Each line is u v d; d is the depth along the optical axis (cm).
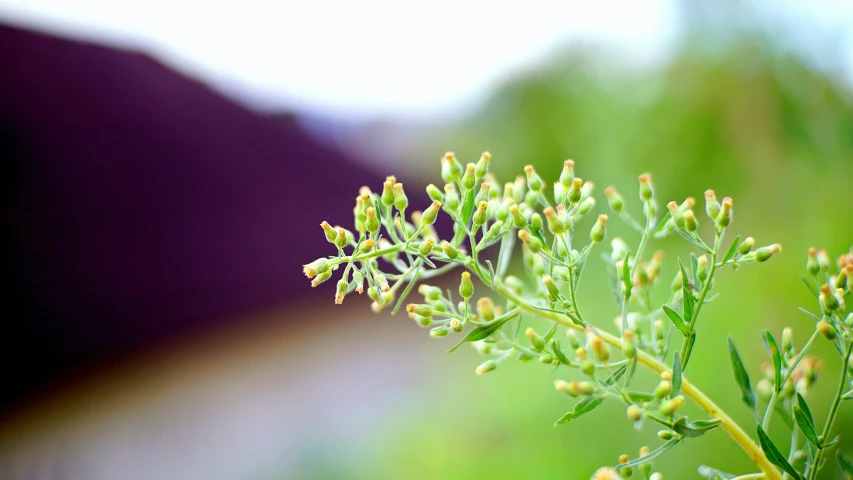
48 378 77
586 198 29
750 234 55
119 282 84
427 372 103
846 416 41
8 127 78
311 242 107
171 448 91
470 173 28
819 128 53
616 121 64
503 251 29
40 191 79
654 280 29
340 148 120
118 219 86
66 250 80
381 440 84
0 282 74
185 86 101
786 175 53
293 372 105
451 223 90
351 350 112
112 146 88
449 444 72
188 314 91
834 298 26
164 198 92
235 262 96
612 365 27
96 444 83
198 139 98
